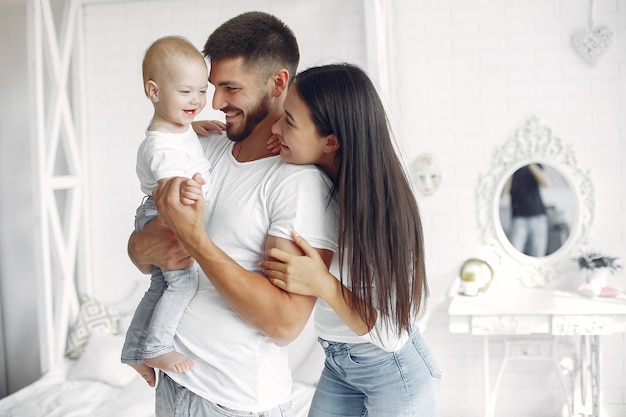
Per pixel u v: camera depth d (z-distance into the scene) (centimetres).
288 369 178
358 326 174
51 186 417
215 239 174
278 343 166
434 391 203
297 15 432
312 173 170
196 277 175
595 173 424
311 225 165
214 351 168
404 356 197
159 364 168
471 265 421
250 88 175
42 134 400
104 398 382
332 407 215
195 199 157
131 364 184
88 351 413
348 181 167
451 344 445
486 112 434
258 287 157
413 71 439
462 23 432
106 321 442
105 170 468
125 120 463
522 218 433
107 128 465
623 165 421
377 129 171
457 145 438
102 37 460
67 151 448
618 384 428
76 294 465
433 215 443
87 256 467
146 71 175
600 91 420
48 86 458
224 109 180
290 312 160
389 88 426
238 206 172
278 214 167
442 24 434
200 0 446
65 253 434
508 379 441
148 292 184
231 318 168
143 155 177
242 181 176
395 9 437
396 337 185
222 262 156
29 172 459
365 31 395
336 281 166
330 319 198
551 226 430
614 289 404
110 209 469
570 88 423
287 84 180
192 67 173
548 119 427
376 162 169
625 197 421
